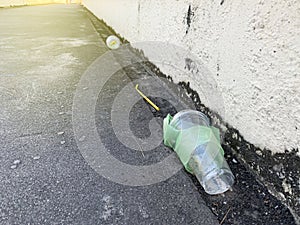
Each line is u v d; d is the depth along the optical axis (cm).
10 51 339
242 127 122
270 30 96
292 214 93
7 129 149
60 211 94
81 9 1195
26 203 97
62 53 332
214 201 100
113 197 101
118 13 433
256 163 113
